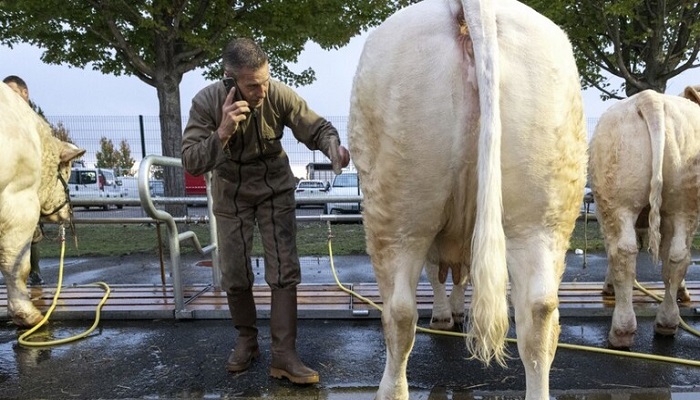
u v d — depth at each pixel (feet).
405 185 6.95
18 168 14.10
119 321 15.10
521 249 6.98
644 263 23.86
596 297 15.60
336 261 26.53
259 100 9.62
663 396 9.61
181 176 31.96
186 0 27.84
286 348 10.68
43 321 14.65
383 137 6.98
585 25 37.99
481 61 6.18
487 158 6.12
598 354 11.89
